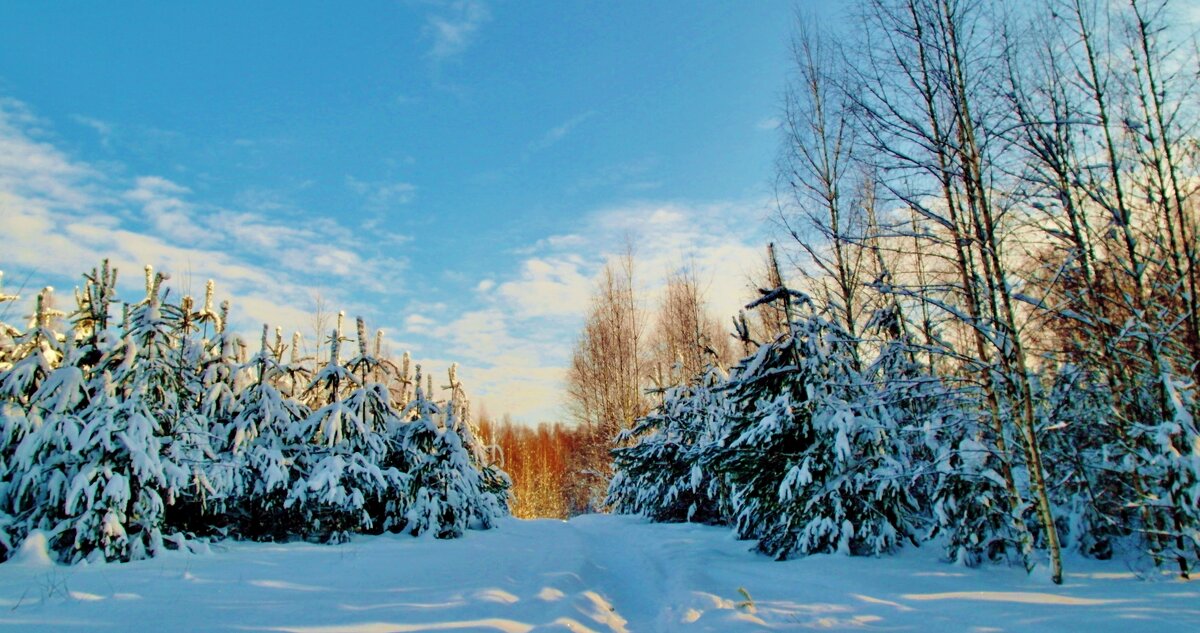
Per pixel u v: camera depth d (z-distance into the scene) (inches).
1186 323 310.2
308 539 497.7
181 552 370.3
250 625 213.9
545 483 1600.6
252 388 493.7
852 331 469.7
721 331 1349.7
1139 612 212.1
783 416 403.9
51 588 257.1
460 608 248.1
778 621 234.2
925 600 251.1
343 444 511.8
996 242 305.0
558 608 252.4
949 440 352.8
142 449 347.3
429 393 617.6
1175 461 269.7
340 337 571.5
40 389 350.0
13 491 341.4
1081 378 330.6
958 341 399.9
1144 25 302.8
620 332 1318.9
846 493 382.0
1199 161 299.9
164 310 411.2
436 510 550.0
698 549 460.8
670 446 754.2
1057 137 308.8
